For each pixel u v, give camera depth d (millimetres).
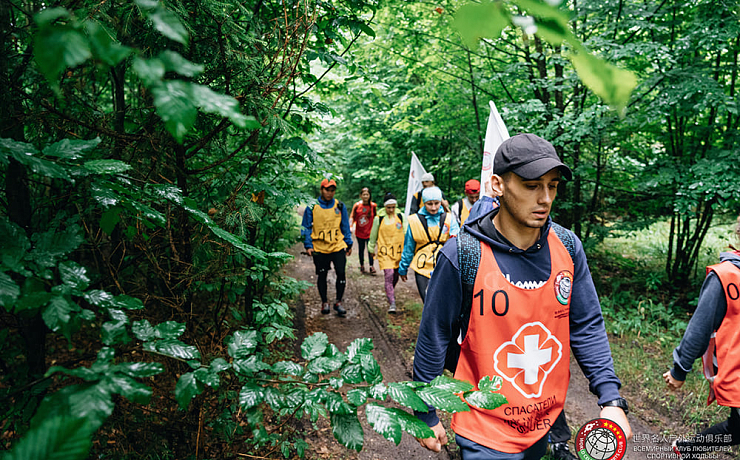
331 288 6133
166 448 1874
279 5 2043
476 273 1372
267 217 2881
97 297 789
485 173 3564
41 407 599
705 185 4363
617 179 6105
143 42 1373
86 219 1646
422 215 4074
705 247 7285
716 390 1979
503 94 6527
